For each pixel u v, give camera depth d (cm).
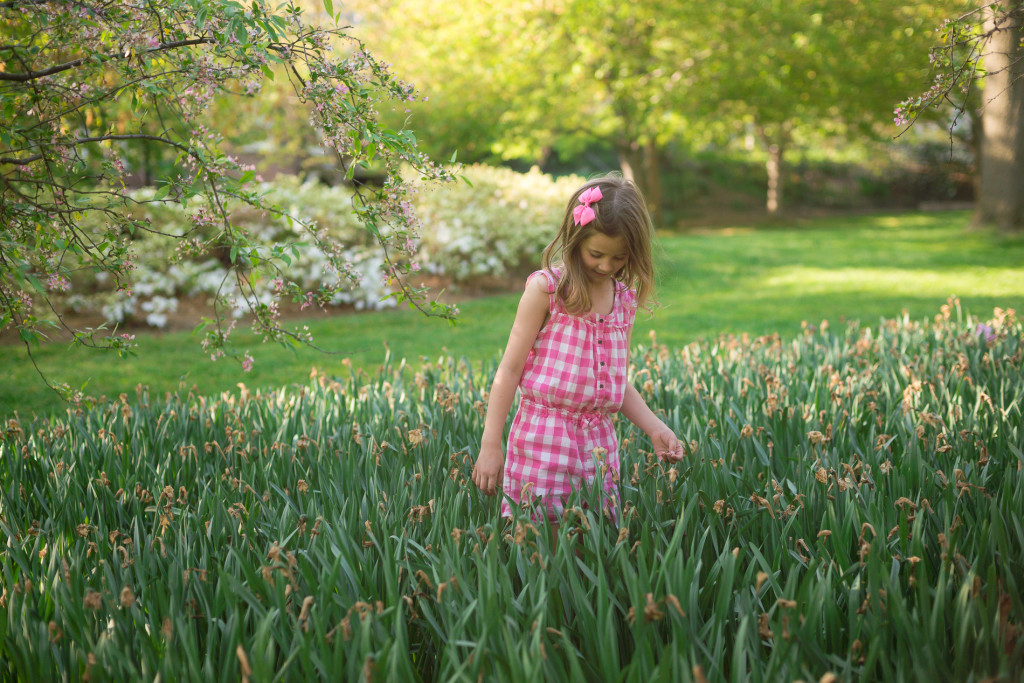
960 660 157
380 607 178
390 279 296
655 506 224
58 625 177
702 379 382
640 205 218
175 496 263
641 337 707
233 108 1284
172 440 320
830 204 3181
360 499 251
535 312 228
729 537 206
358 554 194
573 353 228
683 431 303
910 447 248
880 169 3291
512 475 239
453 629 168
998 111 1446
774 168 2600
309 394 388
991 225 1486
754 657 159
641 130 2081
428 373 412
